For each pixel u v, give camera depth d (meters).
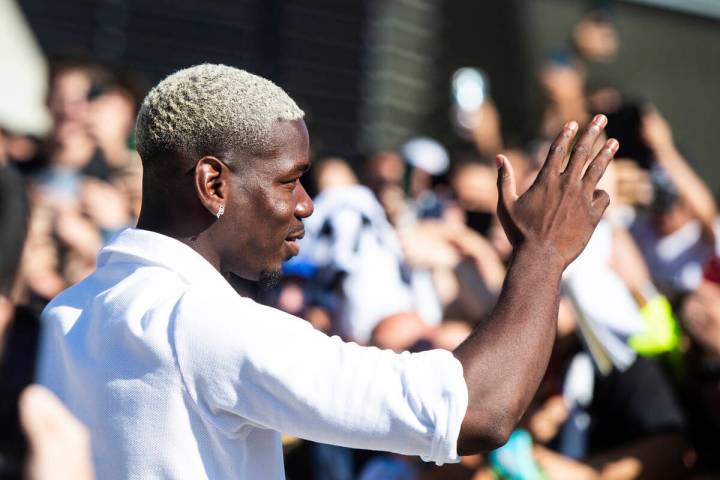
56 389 6.53
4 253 10.31
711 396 12.84
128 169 15.38
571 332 13.03
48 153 14.88
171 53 27.95
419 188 20.81
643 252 17.52
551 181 6.46
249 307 6.18
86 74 15.20
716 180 29.95
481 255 15.77
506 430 5.96
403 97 29.50
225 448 6.20
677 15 29.69
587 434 13.02
